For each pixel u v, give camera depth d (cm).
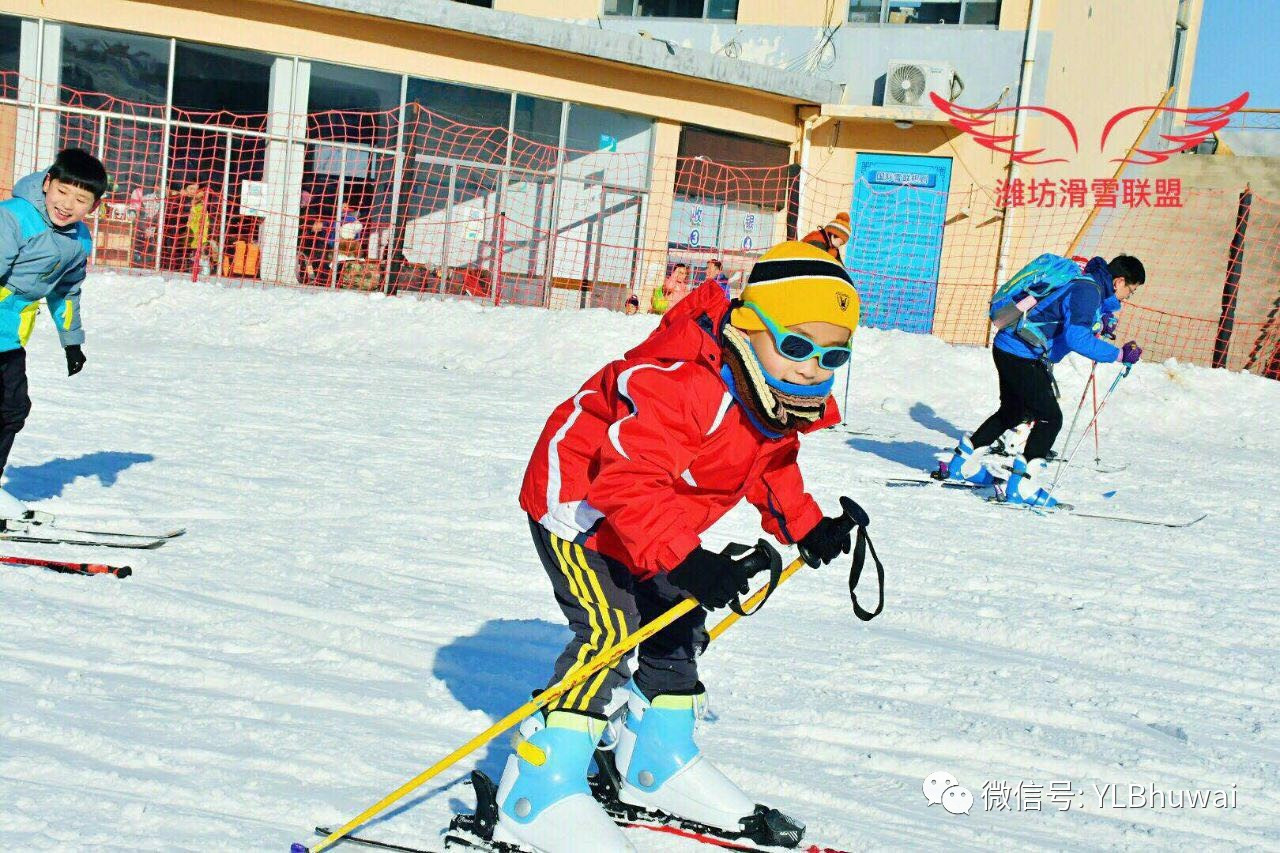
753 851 304
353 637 454
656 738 315
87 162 534
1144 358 2133
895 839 324
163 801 307
